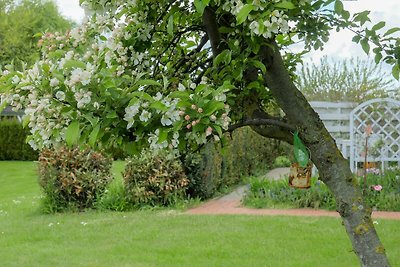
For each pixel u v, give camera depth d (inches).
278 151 592.1
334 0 91.4
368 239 93.3
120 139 84.6
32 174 601.0
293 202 330.6
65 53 96.9
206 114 77.9
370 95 644.1
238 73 90.7
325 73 678.5
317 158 95.5
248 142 487.8
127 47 96.6
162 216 312.7
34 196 424.2
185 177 351.3
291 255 220.4
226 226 277.3
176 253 228.4
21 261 222.8
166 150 86.6
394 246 230.4
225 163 411.8
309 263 208.1
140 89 96.7
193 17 106.1
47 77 82.1
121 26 97.2
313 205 323.3
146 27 98.7
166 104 78.4
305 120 94.7
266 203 334.6
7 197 428.1
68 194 343.0
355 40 99.4
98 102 78.5
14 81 83.7
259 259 215.9
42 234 274.7
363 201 95.0
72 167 343.9
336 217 293.0
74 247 245.3
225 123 79.7
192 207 345.7
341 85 666.8
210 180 374.0
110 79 78.8
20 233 278.1
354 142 406.6
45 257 228.4
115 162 677.9
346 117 462.3
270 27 76.2
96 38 100.3
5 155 795.4
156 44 107.7
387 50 100.0
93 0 96.4
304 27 97.0
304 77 688.4
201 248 234.4
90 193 344.5
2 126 794.2
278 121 95.3
